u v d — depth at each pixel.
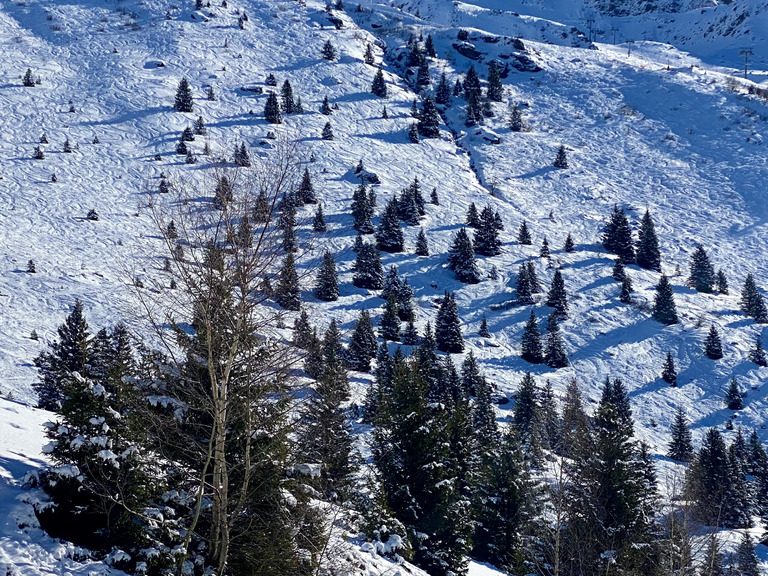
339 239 109.94
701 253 111.62
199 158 133.88
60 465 12.77
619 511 24.98
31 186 114.81
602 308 100.88
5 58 178.75
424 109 173.88
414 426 25.42
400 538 20.45
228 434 12.94
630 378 84.69
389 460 25.50
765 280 118.69
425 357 55.44
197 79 183.88
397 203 124.88
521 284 100.31
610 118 198.88
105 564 12.11
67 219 102.38
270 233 11.52
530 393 62.34
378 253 100.38
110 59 188.38
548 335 87.62
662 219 143.25
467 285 104.00
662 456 63.94
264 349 12.27
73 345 42.62
